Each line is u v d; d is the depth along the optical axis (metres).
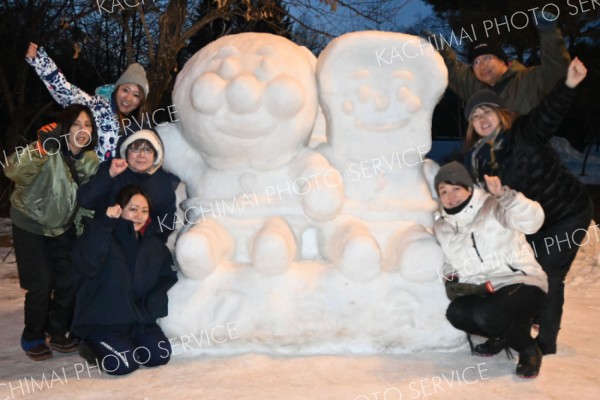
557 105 3.71
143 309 3.89
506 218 3.50
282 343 3.94
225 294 3.95
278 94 3.88
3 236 11.46
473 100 4.01
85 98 4.84
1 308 5.74
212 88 3.89
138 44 19.08
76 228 4.34
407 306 3.92
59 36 18.30
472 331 3.83
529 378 3.57
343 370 3.67
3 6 18.77
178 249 3.89
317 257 4.24
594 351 4.14
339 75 4.16
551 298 4.01
